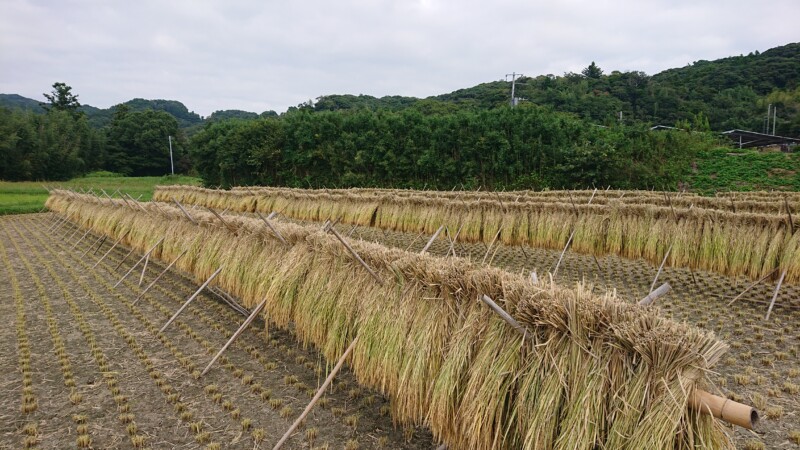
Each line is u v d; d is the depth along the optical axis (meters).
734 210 10.31
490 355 3.46
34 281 10.90
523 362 3.33
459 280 3.89
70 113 77.00
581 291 3.23
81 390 5.49
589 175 30.14
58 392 5.44
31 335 7.30
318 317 5.45
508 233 11.28
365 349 4.61
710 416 2.61
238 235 7.90
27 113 63.28
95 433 4.60
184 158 73.06
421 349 3.98
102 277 11.28
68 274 11.66
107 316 8.24
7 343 6.94
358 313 4.94
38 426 4.72
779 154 33.31
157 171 71.88
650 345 2.71
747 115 59.22
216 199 26.75
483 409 3.35
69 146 57.75
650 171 30.62
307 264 6.07
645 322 2.84
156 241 10.68
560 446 2.94
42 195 38.47
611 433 2.81
